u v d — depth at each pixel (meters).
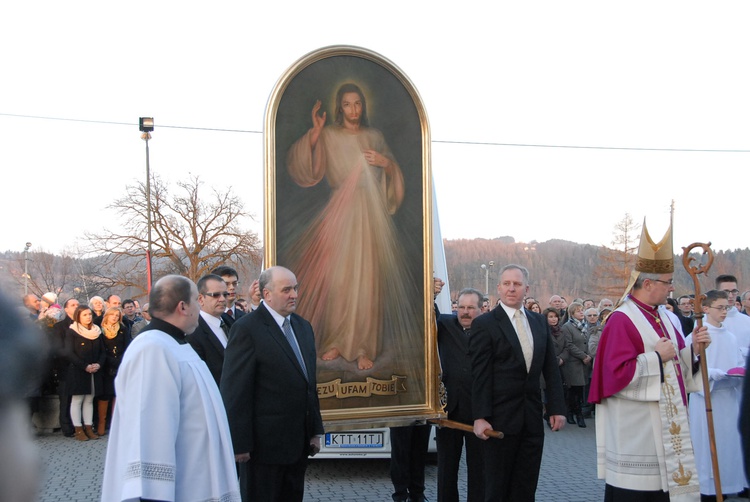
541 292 39.69
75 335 11.10
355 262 5.81
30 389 1.04
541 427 5.25
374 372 5.80
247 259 40.06
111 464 3.27
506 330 5.21
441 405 6.14
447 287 8.52
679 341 5.02
